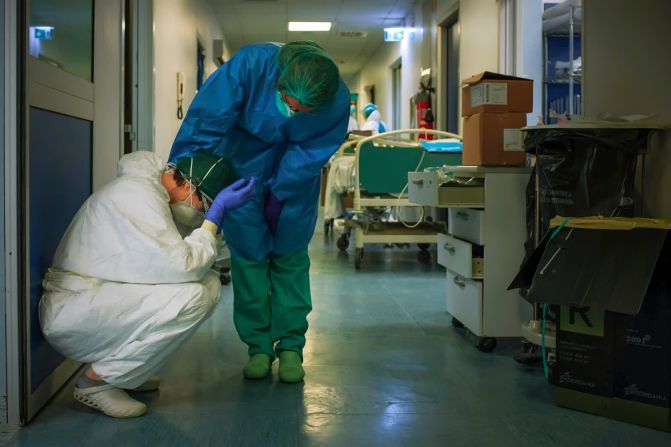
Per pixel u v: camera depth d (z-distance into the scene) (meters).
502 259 2.59
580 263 1.88
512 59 4.80
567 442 1.73
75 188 2.17
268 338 2.31
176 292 1.74
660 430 1.82
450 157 4.95
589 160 2.20
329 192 5.82
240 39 11.08
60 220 2.03
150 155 1.95
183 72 6.01
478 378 2.28
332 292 3.93
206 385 2.18
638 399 1.85
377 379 2.26
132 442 1.70
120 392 1.88
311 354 2.57
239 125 2.10
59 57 2.02
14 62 1.68
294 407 1.97
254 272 2.26
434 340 2.80
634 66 2.38
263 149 2.13
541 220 2.34
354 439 1.74
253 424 1.83
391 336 2.87
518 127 2.65
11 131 1.70
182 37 5.94
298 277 2.32
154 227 1.74
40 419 1.85
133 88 4.32
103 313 1.70
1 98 1.69
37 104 1.80
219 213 1.83
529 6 4.55
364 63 13.29
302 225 2.22
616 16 2.49
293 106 1.90
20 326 1.75
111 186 1.83
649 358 1.83
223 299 3.65
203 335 2.85
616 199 2.18
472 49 5.66
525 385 2.20
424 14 7.80
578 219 2.00
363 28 9.95
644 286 1.73
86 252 1.77
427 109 7.34
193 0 6.74
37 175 1.83
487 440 1.74
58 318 1.71
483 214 2.57
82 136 2.23
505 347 2.69
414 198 3.01
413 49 8.52
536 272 1.93
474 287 2.64
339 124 2.05
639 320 1.84
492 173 2.58
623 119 2.29
